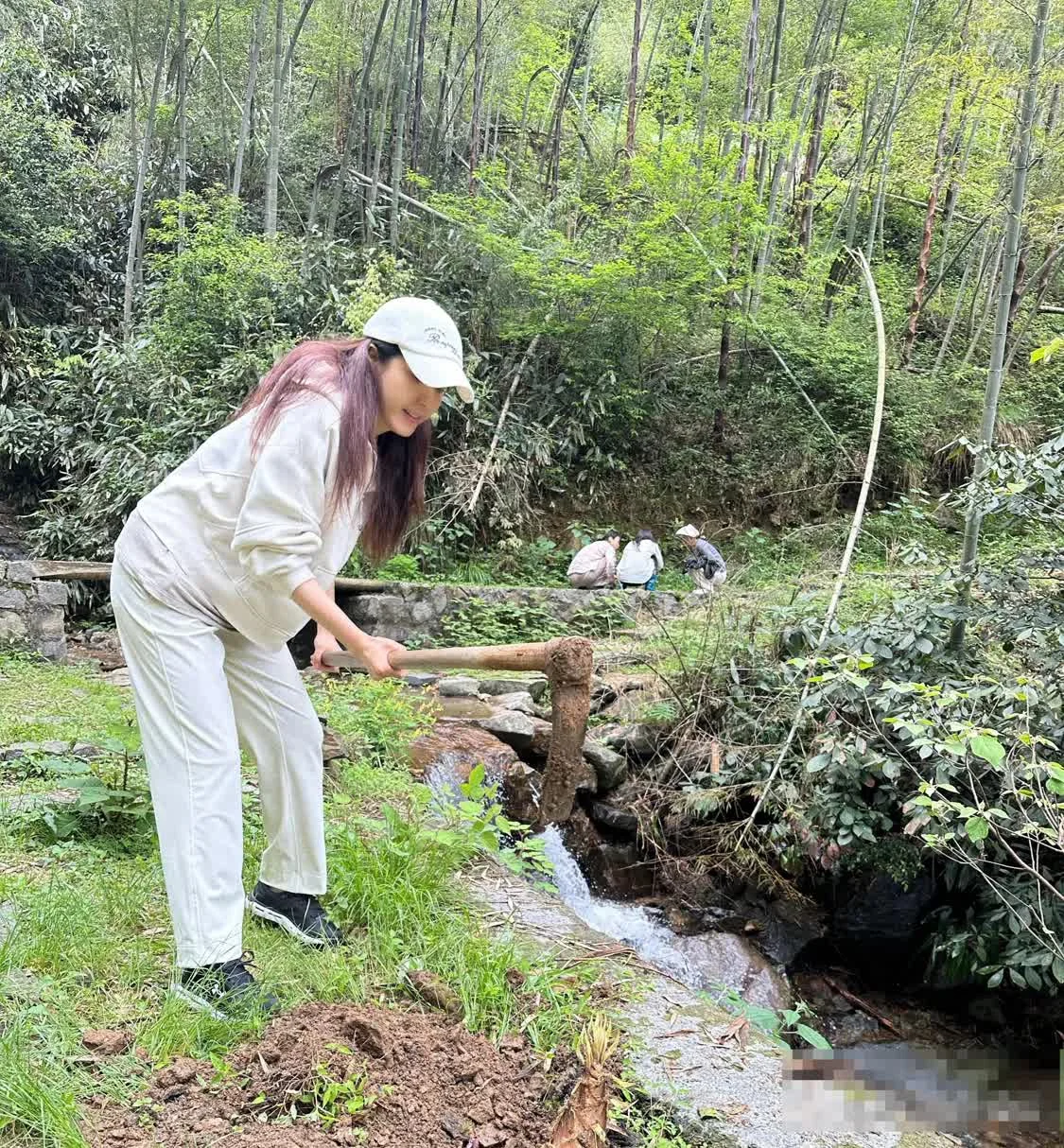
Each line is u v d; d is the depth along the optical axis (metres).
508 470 10.98
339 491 2.11
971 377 13.83
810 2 13.76
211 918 2.09
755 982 4.50
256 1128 1.75
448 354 2.16
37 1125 1.66
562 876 4.65
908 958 4.77
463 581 10.39
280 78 11.25
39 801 3.20
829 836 4.56
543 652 2.31
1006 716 3.78
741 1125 1.97
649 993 2.49
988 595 4.59
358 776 3.85
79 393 11.05
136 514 2.16
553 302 11.65
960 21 13.09
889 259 16.03
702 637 5.91
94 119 14.66
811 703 4.52
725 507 12.61
